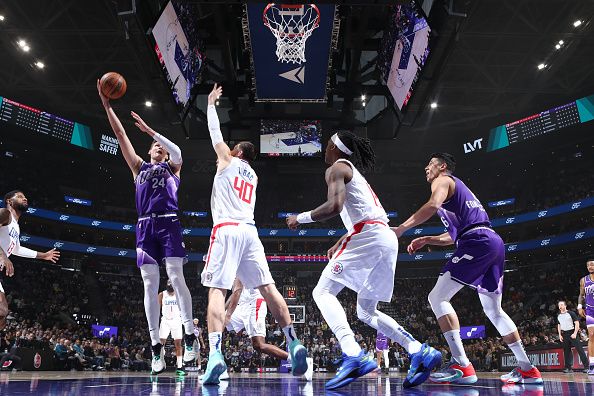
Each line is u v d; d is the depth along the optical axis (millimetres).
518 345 4871
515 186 35781
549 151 32719
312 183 37656
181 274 5273
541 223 33469
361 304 4035
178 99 16781
